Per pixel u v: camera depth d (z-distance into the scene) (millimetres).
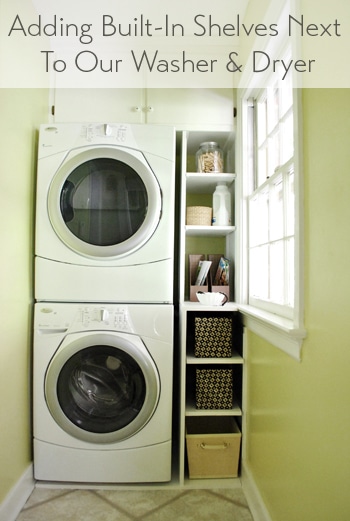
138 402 1433
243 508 1350
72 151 1504
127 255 1486
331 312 752
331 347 748
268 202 1540
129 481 1438
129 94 1761
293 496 957
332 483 728
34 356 1442
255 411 1383
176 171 2025
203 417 1772
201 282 1788
